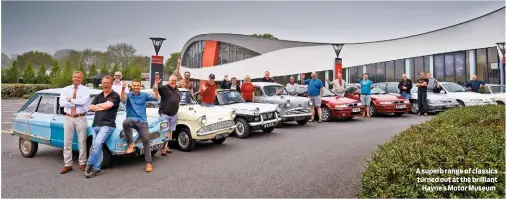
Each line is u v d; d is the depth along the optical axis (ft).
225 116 24.79
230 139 28.19
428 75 48.55
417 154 10.71
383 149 13.26
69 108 17.92
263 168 18.13
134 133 18.86
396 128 32.45
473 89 47.78
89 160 16.97
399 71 80.69
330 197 13.64
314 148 23.21
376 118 42.19
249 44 123.95
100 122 17.74
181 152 22.97
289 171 17.47
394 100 42.86
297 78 102.94
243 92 34.88
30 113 21.53
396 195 9.21
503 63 58.49
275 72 110.63
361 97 43.70
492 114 21.40
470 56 66.44
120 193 14.46
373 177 10.19
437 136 13.82
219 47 139.64
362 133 29.55
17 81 145.18
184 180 16.21
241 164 19.12
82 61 184.24
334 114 38.75
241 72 122.93
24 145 21.83
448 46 70.69
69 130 17.94
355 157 20.27
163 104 21.99
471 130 14.65
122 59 195.83
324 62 95.76
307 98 36.73
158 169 18.33
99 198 13.88
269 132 31.55
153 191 14.66
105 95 17.85
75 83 18.04
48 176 17.12
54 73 151.12
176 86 22.57
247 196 13.88
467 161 9.55
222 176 16.76
